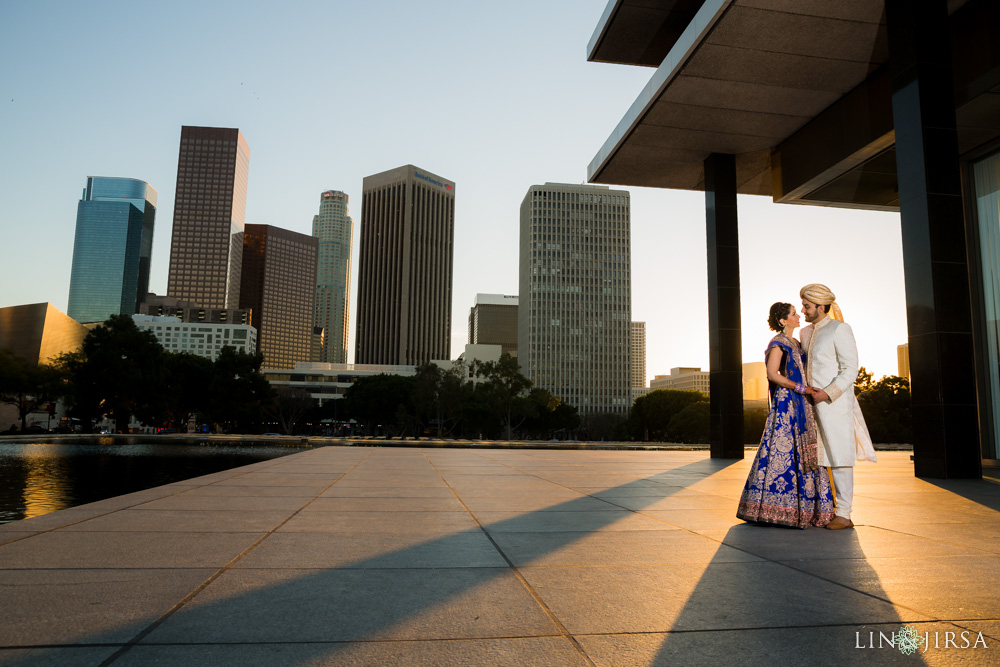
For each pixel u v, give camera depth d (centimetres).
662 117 1691
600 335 17900
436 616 255
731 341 1795
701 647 223
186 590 288
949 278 1043
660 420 9200
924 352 1048
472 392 9525
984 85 1204
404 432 8819
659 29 1780
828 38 1331
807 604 278
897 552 396
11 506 972
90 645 214
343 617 252
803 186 1758
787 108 1641
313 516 534
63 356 7338
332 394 16188
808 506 492
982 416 1437
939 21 1110
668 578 325
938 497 731
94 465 1845
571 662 207
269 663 201
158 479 1418
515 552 391
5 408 9888
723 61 1423
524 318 18588
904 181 1107
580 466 1286
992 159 1441
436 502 645
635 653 216
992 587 309
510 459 1512
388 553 383
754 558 377
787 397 511
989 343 1434
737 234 1869
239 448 3077
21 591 282
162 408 7250
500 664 204
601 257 18238
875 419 6041
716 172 1909
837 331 513
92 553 368
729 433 1741
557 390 17512
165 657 204
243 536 432
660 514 566
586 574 333
